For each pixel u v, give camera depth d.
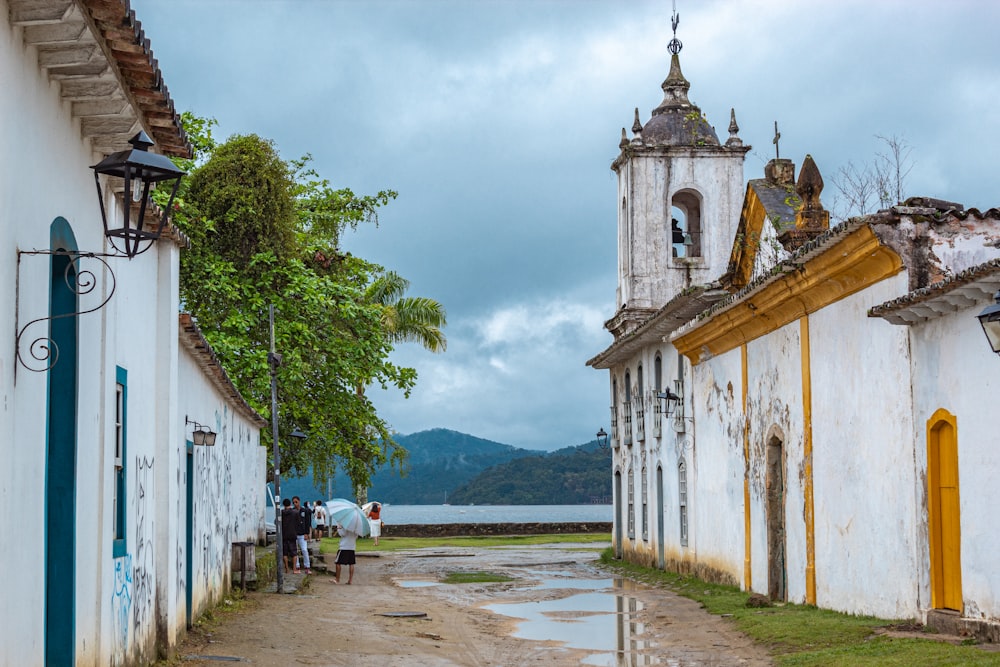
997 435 12.36
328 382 30.84
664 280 36.03
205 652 12.92
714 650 14.69
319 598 20.41
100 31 7.58
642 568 30.11
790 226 21.73
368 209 35.91
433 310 43.84
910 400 14.56
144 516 11.33
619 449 35.00
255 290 29.56
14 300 6.91
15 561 6.98
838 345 17.09
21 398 7.07
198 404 15.65
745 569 21.70
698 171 36.34
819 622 15.52
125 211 7.82
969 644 12.15
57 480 8.38
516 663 13.80
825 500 17.64
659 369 30.12
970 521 12.93
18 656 7.08
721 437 23.62
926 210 14.88
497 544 43.62
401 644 14.80
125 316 10.41
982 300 12.64
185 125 31.28
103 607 9.24
